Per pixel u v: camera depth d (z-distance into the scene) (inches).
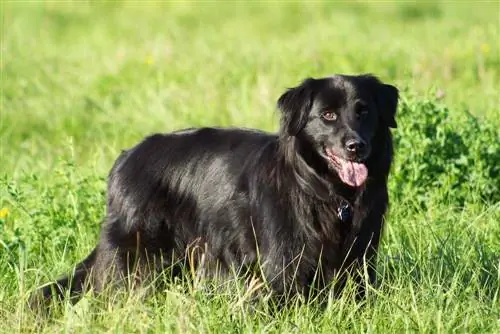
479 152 542.0
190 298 376.8
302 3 1557.6
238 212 400.8
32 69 933.2
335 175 386.9
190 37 1211.9
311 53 973.8
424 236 462.3
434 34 1145.4
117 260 422.3
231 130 428.1
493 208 486.6
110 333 352.8
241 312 368.2
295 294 385.4
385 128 398.3
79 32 1293.1
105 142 695.7
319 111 388.2
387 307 374.9
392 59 959.6
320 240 386.3
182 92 820.0
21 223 492.4
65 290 414.3
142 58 992.9
